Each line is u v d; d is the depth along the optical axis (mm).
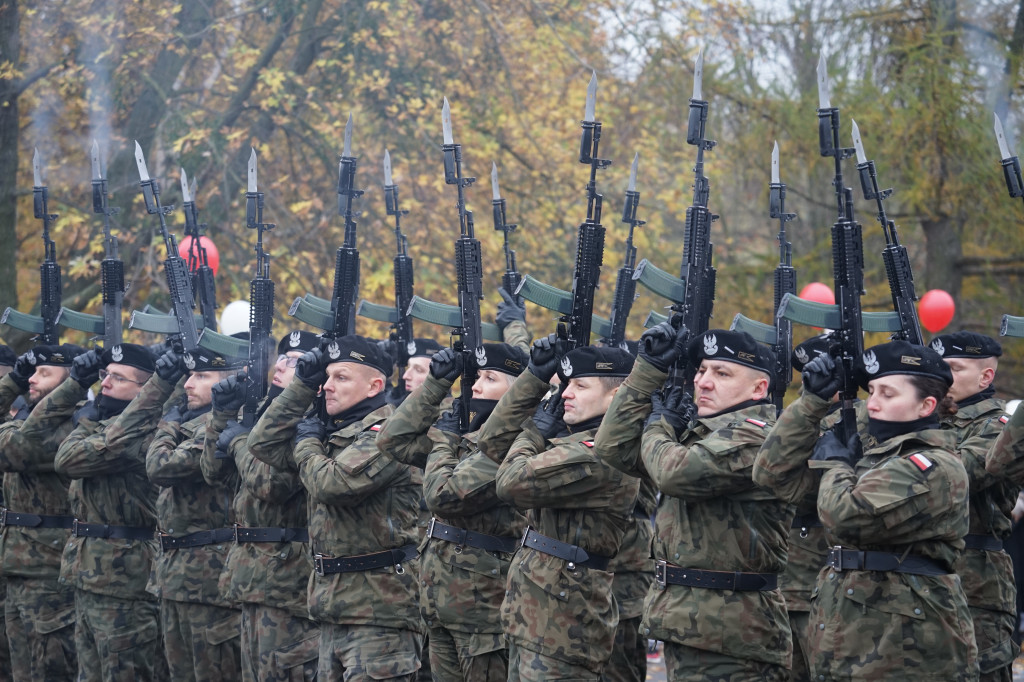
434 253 30969
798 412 9023
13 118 26922
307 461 11789
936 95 28547
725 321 31906
